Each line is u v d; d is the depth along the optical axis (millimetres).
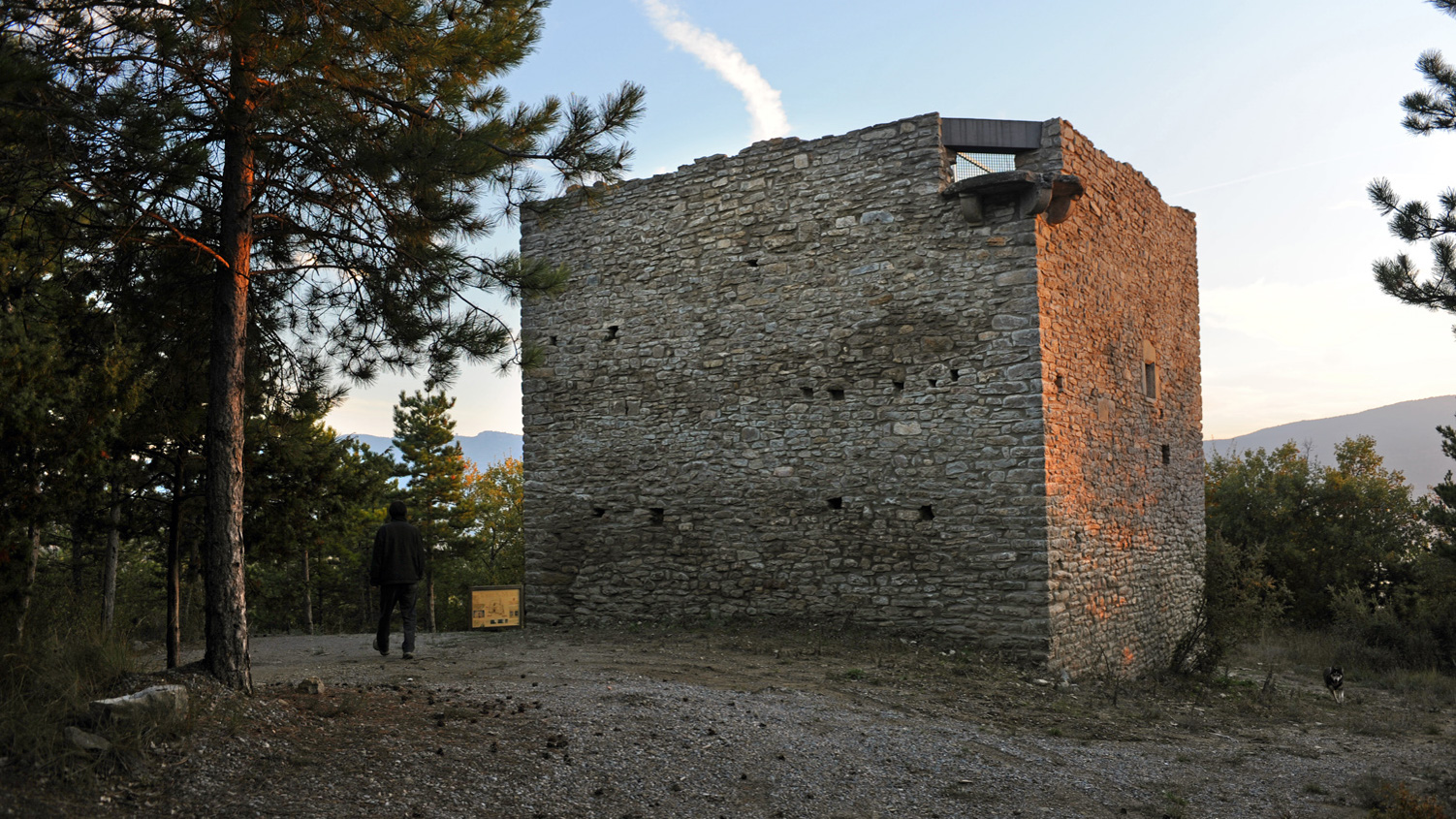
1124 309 12789
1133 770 6523
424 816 4441
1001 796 5680
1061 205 10633
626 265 12922
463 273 7031
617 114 6621
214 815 4141
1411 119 12211
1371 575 25562
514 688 7293
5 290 6703
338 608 30875
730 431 12000
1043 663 9922
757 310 11938
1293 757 7363
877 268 11219
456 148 5871
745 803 5195
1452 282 11023
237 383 6004
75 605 7508
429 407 30156
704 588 11984
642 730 6180
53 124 5363
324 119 6172
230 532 5832
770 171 11977
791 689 8047
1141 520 12836
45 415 6770
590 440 12961
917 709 7746
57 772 4184
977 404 10539
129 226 5973
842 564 11148
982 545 10375
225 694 5500
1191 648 13000
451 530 30047
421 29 6082
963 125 11078
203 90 5938
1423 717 10148
